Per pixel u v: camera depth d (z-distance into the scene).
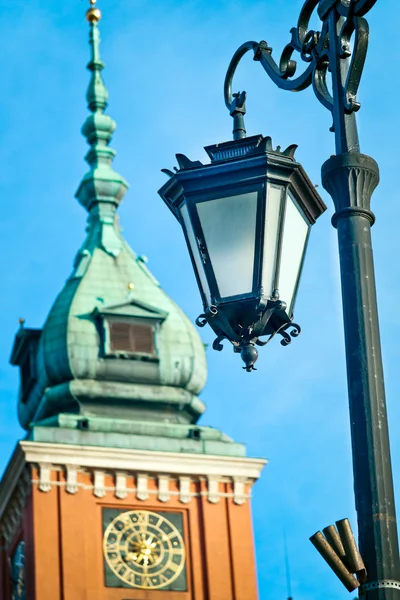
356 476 20.67
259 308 22.88
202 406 118.12
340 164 22.25
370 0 21.89
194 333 120.38
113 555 110.00
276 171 23.09
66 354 116.69
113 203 129.50
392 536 20.30
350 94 22.44
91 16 136.38
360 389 21.03
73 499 110.50
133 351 117.44
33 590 108.06
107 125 131.38
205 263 23.08
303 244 23.89
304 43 23.41
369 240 22.08
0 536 115.88
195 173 23.11
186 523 112.06
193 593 110.25
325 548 20.31
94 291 121.56
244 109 25.59
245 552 111.94
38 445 110.75
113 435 113.06
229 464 113.81
